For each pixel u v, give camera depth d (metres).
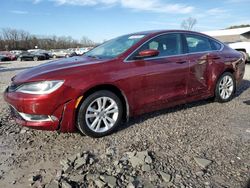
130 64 4.17
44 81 3.59
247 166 3.12
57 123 3.68
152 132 4.16
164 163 3.17
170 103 4.68
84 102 3.79
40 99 3.55
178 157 3.33
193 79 4.94
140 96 4.26
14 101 3.70
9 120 4.85
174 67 4.61
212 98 5.66
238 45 12.93
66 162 3.14
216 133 4.11
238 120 4.69
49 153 3.55
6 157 3.47
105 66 3.98
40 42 74.75
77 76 3.73
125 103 4.20
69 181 2.78
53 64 4.21
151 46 4.49
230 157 3.33
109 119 4.04
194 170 3.03
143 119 4.73
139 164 3.10
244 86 7.43
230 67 5.59
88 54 4.86
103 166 3.09
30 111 3.60
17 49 71.88
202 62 5.06
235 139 3.88
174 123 4.54
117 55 4.23
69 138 3.99
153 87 4.38
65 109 3.67
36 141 3.93
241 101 5.87
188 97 4.95
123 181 2.80
